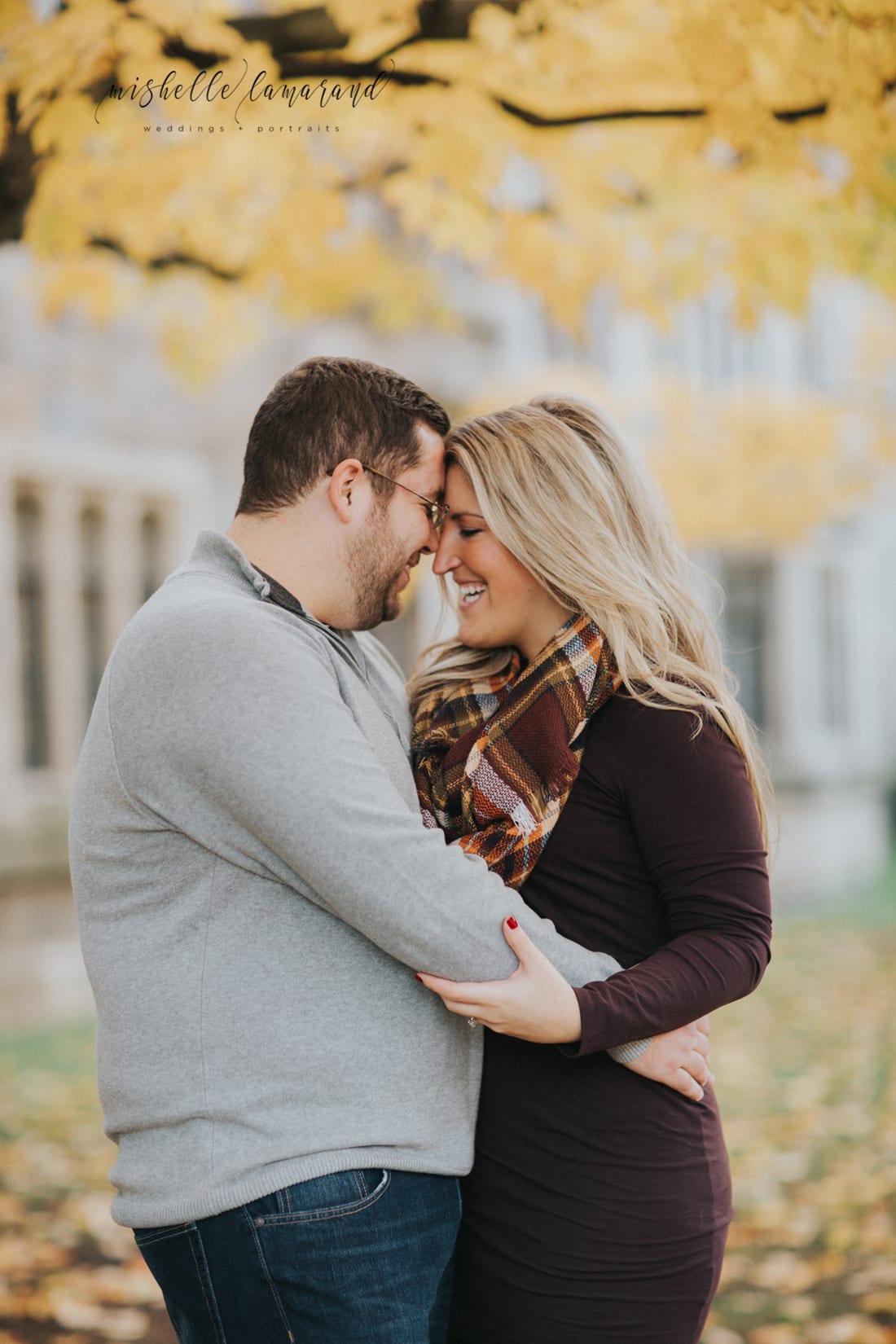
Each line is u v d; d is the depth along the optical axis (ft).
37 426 31.76
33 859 29.40
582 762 5.78
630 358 36.96
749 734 6.00
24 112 9.48
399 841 5.09
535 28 9.63
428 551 6.14
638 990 5.32
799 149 10.09
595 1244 5.56
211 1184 5.03
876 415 28.45
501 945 5.22
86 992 23.13
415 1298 5.23
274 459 5.80
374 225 19.47
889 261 11.85
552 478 5.99
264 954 5.18
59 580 31.32
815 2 8.75
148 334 33.27
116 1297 10.60
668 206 12.26
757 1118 15.28
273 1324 5.04
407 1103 5.32
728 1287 10.58
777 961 25.34
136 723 5.17
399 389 5.95
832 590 47.70
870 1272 10.73
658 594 6.11
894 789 46.78
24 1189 13.29
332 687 5.36
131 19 9.29
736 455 28.32
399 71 10.12
